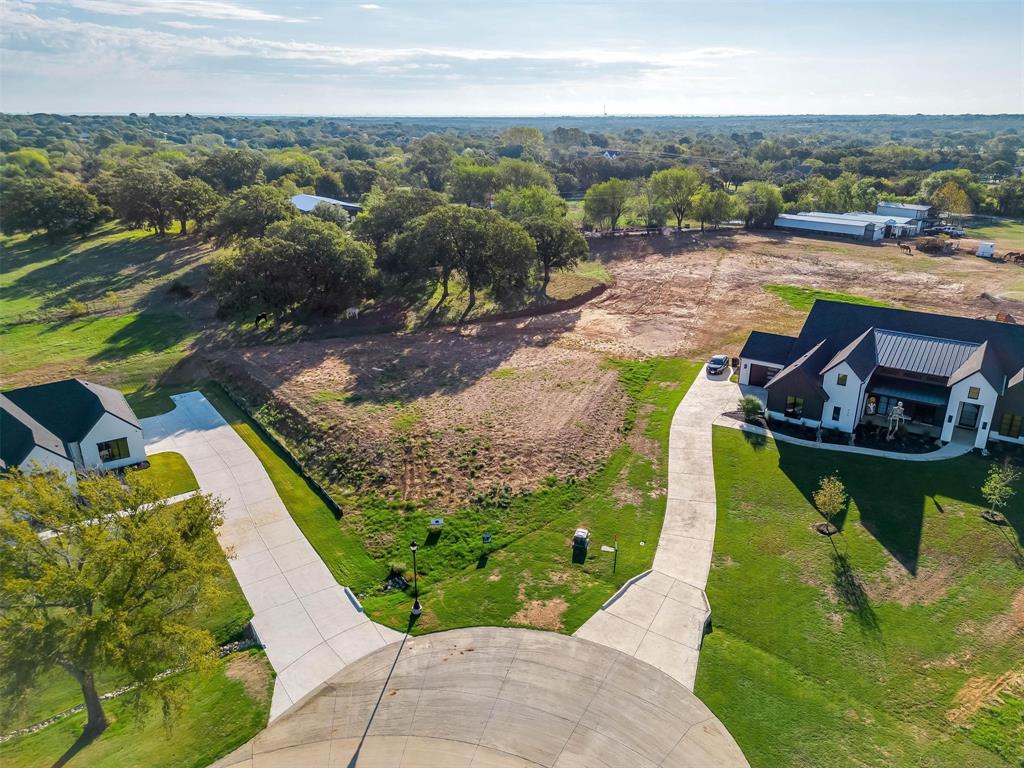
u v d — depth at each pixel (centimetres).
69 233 11125
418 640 3080
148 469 4594
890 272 9381
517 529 3884
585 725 2634
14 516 2677
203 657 2597
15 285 9000
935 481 4269
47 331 7475
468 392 5712
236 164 14312
